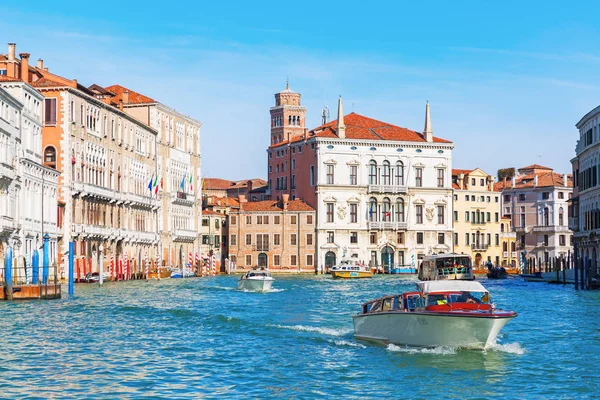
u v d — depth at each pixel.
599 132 101.88
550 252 171.12
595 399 31.28
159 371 35.50
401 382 33.66
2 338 43.72
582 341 43.62
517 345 41.09
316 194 151.12
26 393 31.45
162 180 133.25
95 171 106.25
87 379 33.81
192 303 67.38
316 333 46.50
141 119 130.62
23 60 97.50
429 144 154.88
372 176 153.00
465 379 34.25
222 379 34.12
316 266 150.75
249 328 48.53
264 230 152.88
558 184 172.00
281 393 31.89
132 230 118.50
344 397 31.41
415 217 154.62
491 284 100.31
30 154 84.75
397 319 40.88
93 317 53.53
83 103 102.25
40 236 84.75
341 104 152.88
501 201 176.62
